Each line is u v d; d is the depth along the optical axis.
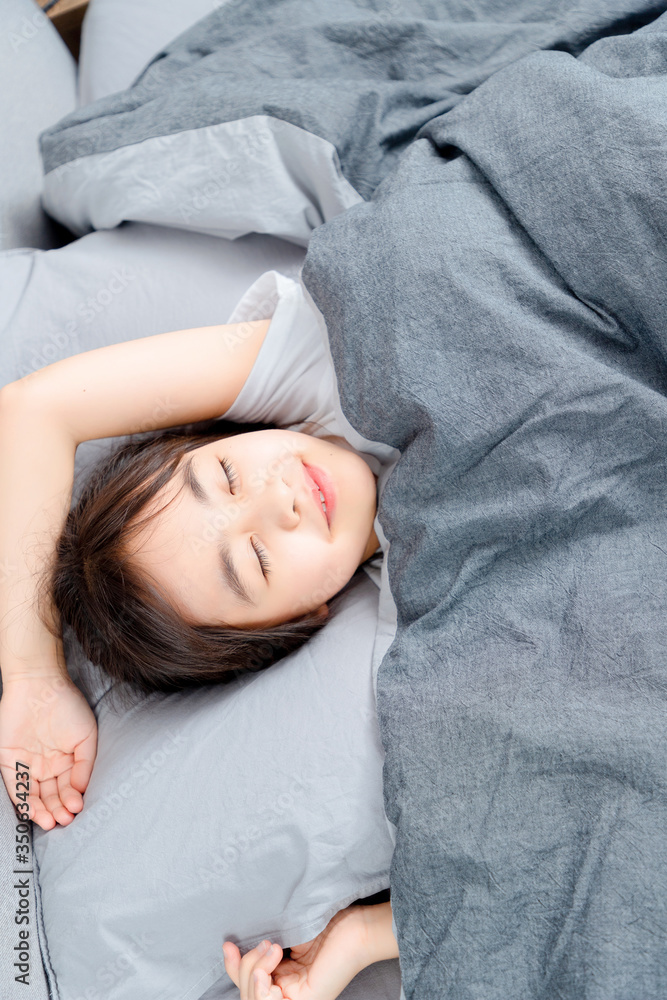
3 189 0.97
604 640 0.60
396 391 0.68
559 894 0.55
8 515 0.76
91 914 0.67
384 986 0.72
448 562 0.68
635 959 0.51
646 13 0.83
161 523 0.73
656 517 0.63
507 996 0.55
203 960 0.69
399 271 0.69
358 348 0.70
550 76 0.71
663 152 0.63
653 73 0.73
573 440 0.64
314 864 0.65
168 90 0.90
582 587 0.63
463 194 0.72
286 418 0.86
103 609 0.76
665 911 0.52
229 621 0.75
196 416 0.83
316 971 0.66
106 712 0.81
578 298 0.67
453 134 0.75
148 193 0.87
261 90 0.83
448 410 0.66
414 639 0.68
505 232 0.70
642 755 0.54
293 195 0.84
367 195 0.84
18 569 0.76
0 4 1.04
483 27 0.86
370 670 0.71
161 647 0.76
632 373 0.66
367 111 0.83
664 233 0.63
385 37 0.89
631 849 0.53
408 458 0.70
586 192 0.66
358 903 0.73
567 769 0.57
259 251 0.93
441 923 0.58
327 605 0.83
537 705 0.60
